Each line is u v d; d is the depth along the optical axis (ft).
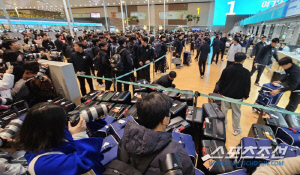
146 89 9.23
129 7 91.91
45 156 2.04
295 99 7.54
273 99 8.84
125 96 7.49
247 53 26.68
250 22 41.73
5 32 23.00
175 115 6.71
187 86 14.17
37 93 6.36
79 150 2.21
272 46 12.05
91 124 4.07
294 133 5.26
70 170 1.98
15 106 5.20
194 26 87.40
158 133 2.04
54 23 60.08
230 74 6.75
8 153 3.53
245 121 8.81
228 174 3.80
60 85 7.06
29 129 1.98
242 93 6.79
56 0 56.24
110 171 2.11
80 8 97.45
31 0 54.34
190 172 2.02
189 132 6.19
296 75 7.07
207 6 81.76
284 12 19.11
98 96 7.55
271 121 6.23
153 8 89.10
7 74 5.46
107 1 72.84
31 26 52.85
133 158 2.10
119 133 4.79
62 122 2.15
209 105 6.91
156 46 16.65
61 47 19.02
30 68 5.98
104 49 11.72
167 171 1.61
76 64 10.18
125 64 10.75
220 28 83.35
